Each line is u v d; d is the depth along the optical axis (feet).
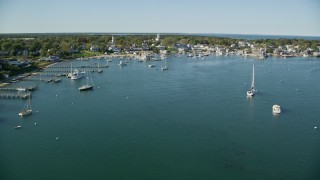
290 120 427.33
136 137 371.15
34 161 318.24
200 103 512.22
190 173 293.02
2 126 414.41
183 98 544.62
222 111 467.93
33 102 533.55
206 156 323.57
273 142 356.18
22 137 377.71
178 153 330.13
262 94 574.15
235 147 343.67
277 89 616.80
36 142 362.74
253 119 431.43
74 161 317.01
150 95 568.82
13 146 353.10
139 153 330.75
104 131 391.04
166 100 532.32
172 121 424.05
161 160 316.19
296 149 338.95
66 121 430.61
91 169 301.43
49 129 401.49
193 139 364.17
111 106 500.33
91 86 633.20
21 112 458.50
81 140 365.61
